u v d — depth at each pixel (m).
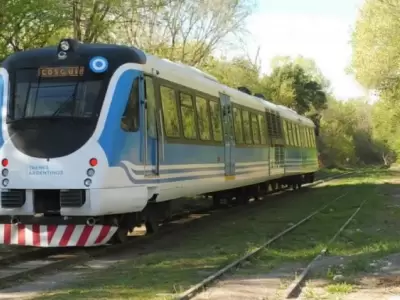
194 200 24.78
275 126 25.89
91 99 11.55
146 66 12.66
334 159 87.62
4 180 11.37
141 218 13.50
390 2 35.84
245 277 9.88
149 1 24.41
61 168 11.09
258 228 16.44
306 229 16.23
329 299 8.38
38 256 11.73
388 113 52.00
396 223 17.83
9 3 16.38
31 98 11.71
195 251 12.51
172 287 9.03
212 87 17.38
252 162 21.38
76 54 11.91
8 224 11.52
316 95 73.75
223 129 18.05
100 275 9.96
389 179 45.62
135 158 11.98
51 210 11.39
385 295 8.52
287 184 32.50
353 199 26.11
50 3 17.36
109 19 22.59
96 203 11.05
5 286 9.07
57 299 8.23
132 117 11.93
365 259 11.12
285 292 8.63
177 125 14.27
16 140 11.39
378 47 37.34
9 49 18.59
